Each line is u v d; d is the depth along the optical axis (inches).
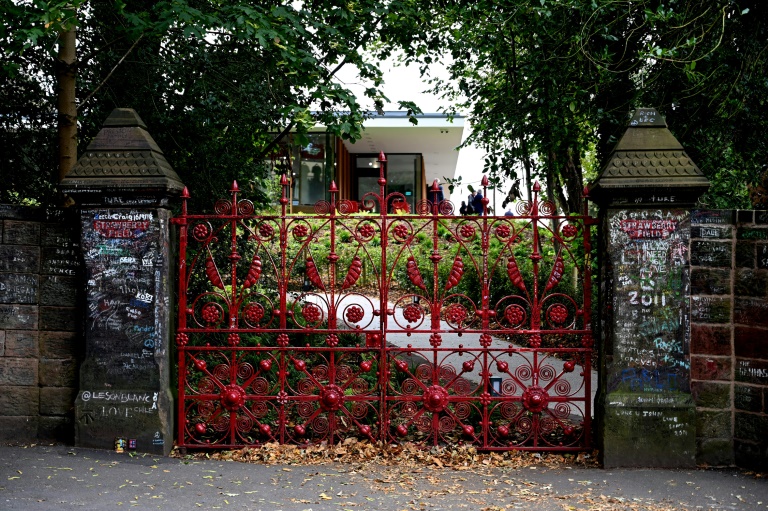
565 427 253.1
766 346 234.1
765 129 353.1
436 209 249.8
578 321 456.4
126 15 264.5
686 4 318.7
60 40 293.3
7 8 231.1
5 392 252.2
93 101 331.6
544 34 340.8
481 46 366.3
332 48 301.3
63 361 252.7
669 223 240.5
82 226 246.8
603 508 198.1
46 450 242.2
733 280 240.7
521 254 636.7
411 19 337.4
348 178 1128.2
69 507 190.2
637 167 239.6
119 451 244.1
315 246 647.8
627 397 239.1
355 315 251.3
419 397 250.8
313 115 298.0
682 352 239.6
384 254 250.2
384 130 971.3
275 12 262.1
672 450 237.5
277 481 220.5
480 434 252.8
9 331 252.4
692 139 357.1
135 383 246.2
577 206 483.5
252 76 330.3
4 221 251.6
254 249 386.3
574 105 340.2
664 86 349.7
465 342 485.1
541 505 200.2
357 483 219.6
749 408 237.1
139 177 242.7
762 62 338.3
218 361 346.3
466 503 201.9
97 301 246.8
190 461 239.9
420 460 242.8
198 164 342.0
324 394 251.4
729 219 241.1
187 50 319.0
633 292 240.5
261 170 369.7
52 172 331.3
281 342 250.4
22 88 320.5
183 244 252.7
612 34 346.0
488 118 389.7
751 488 216.5
